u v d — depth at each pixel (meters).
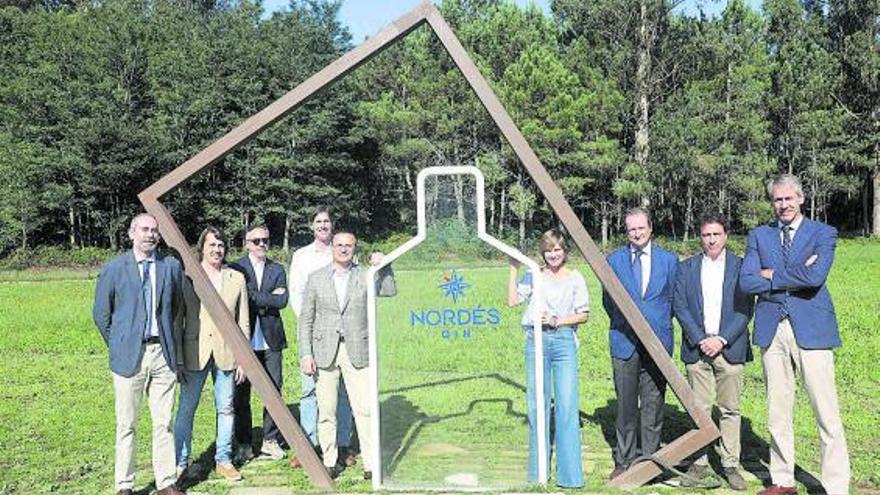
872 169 42.62
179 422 6.09
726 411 5.64
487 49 41.34
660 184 38.69
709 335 5.62
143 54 42.22
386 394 5.79
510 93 36.00
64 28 43.16
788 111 41.62
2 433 7.52
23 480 6.14
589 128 36.75
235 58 40.62
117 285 5.37
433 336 5.77
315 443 6.66
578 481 5.57
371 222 41.62
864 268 24.66
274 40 41.47
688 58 38.62
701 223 5.66
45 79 39.44
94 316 5.41
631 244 5.86
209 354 6.05
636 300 5.75
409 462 5.77
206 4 57.84
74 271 33.34
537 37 40.94
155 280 5.44
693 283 5.67
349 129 38.91
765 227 5.32
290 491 5.74
